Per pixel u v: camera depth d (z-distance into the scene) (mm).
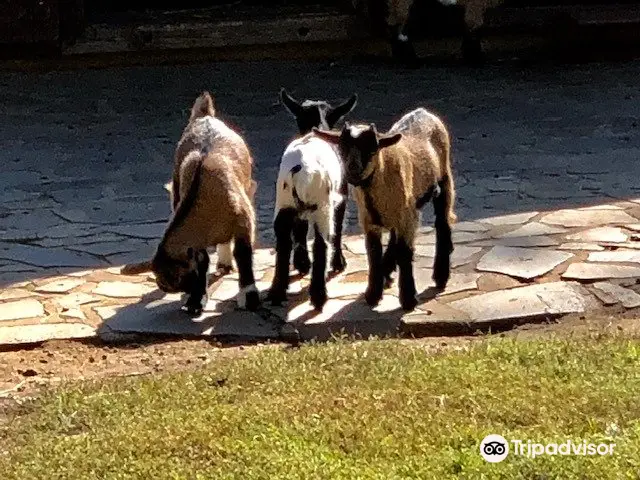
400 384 3258
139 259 4121
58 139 5402
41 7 6367
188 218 3641
